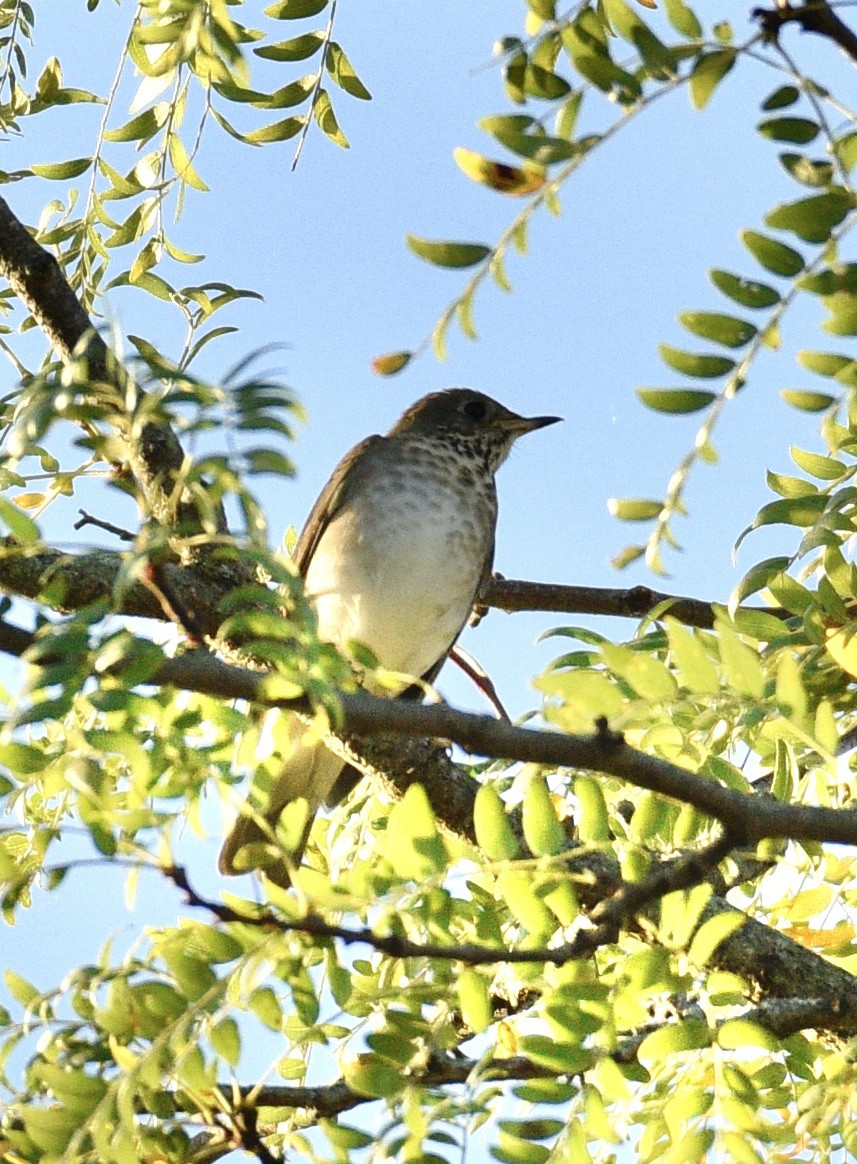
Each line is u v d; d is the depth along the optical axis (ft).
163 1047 16.47
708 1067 18.52
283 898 16.47
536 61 17.48
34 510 24.95
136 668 14.32
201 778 15.83
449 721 17.26
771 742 21.95
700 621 33.32
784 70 15.14
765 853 22.39
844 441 19.61
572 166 15.65
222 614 23.89
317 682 14.73
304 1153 17.35
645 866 18.60
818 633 20.95
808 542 20.56
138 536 15.14
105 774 15.92
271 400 14.39
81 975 16.80
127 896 15.87
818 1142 18.63
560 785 23.17
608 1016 17.46
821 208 15.07
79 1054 16.78
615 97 15.51
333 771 29.09
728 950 23.77
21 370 27.61
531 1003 20.98
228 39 20.13
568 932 18.35
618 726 17.46
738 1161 17.16
